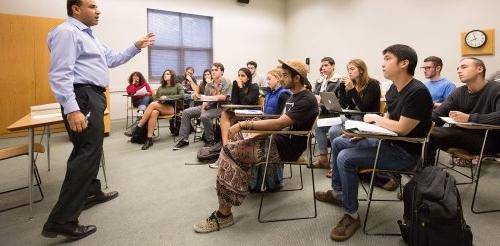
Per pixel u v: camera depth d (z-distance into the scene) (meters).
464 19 5.16
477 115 2.10
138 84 5.56
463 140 2.15
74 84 1.71
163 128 5.44
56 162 3.29
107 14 6.02
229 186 1.83
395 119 1.79
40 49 4.84
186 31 7.07
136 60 6.41
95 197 2.21
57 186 2.60
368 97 2.77
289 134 1.91
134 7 6.31
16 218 2.01
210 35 7.43
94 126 1.75
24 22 4.71
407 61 1.68
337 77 3.83
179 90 4.97
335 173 2.14
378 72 6.50
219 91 4.25
